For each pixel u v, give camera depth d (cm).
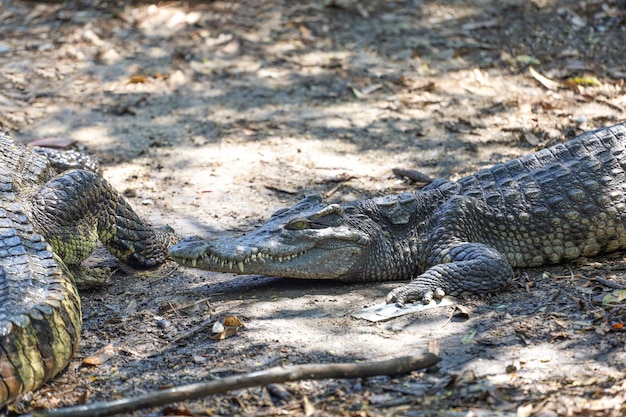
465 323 980
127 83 1889
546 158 1216
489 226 1148
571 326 942
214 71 1934
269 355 926
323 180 1479
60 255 1084
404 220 1148
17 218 1009
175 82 1894
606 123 1666
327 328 986
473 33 2053
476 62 1947
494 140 1623
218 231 1302
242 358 924
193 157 1587
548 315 974
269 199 1416
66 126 1720
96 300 1105
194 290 1124
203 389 790
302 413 809
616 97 1775
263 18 2153
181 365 920
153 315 1049
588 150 1212
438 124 1697
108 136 1680
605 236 1160
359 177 1490
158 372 909
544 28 2052
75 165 1341
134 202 1417
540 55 1961
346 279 1134
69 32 2098
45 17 2178
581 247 1159
